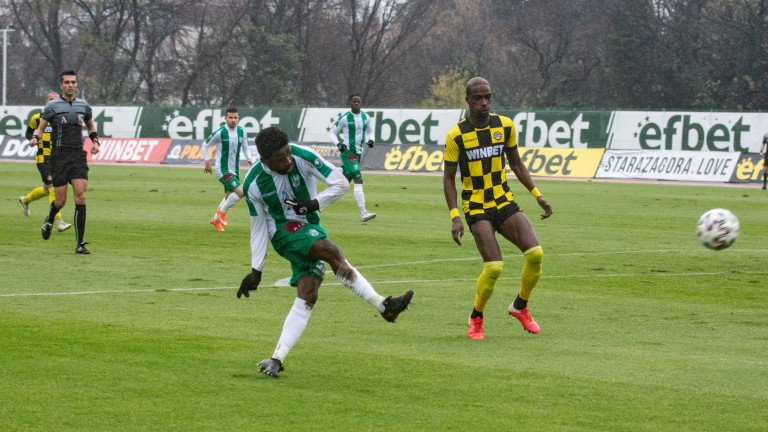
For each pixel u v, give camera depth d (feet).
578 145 270.26
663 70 430.61
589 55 476.95
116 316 62.08
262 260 48.93
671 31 440.45
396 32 500.33
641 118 263.08
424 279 81.92
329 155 297.12
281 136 46.16
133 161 317.22
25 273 81.05
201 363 49.19
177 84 486.38
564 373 47.80
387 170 286.66
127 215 139.54
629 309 68.74
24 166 279.08
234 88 474.49
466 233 120.98
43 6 483.92
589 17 489.67
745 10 427.33
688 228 131.75
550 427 38.29
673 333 59.62
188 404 41.16
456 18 516.73
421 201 176.24
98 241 106.73
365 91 489.67
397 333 58.75
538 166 272.31
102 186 203.62
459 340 56.75
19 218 131.44
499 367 49.19
